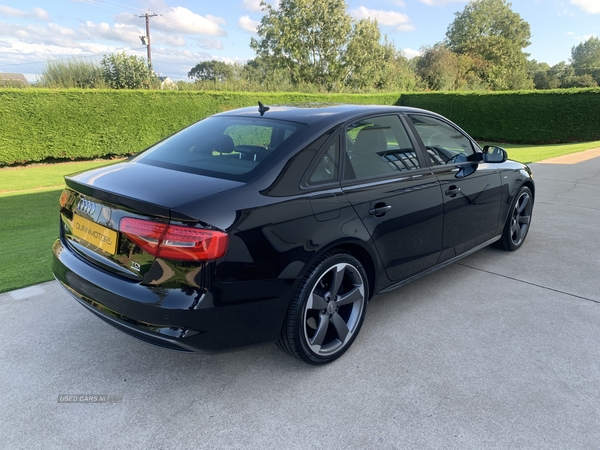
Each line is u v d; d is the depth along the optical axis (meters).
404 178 3.07
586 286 3.80
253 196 2.25
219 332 2.16
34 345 2.81
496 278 3.98
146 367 2.62
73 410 2.24
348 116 2.90
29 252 4.77
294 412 2.24
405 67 38.78
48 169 14.23
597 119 19.81
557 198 7.22
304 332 2.47
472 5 66.31
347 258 2.64
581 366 2.64
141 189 2.24
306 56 35.72
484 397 2.36
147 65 19.53
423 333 3.02
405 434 2.09
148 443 2.03
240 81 23.80
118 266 2.26
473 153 3.98
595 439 2.06
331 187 2.58
